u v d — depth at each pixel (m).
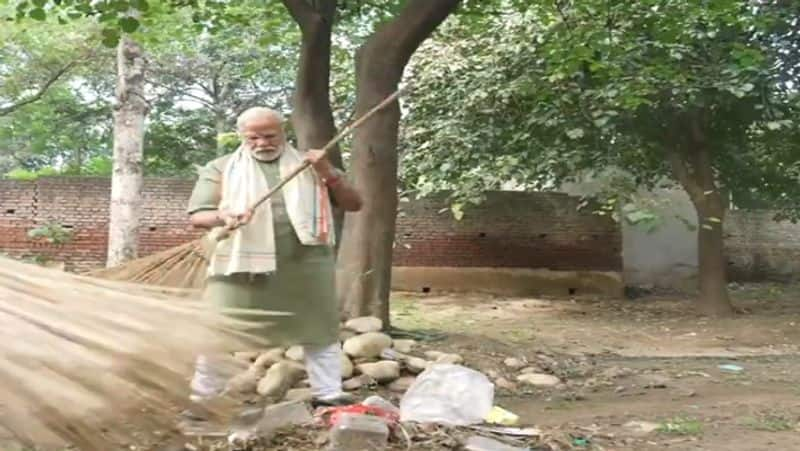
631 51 12.04
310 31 9.08
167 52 22.11
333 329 5.19
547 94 13.30
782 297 17.02
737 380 8.17
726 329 12.90
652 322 13.77
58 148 24.17
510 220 18.05
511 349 9.29
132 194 11.86
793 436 5.67
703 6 11.23
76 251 16.61
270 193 4.68
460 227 18.00
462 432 5.23
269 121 5.02
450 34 15.05
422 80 14.86
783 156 15.55
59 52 17.02
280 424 4.80
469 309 15.23
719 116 14.38
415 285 17.83
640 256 19.17
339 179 5.09
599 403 7.00
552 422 6.07
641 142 14.12
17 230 16.58
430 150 15.09
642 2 11.22
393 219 9.27
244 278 4.73
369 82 9.28
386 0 11.66
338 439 4.63
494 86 14.00
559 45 11.23
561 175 14.73
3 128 22.66
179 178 17.27
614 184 14.39
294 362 5.73
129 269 4.35
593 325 13.24
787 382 8.05
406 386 7.10
